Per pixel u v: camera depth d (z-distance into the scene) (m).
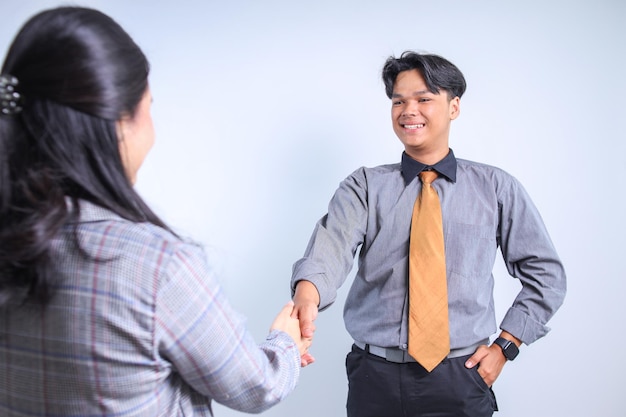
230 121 2.08
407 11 1.99
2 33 2.07
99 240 0.64
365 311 1.52
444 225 1.48
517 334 1.47
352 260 1.52
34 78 0.62
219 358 0.69
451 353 1.44
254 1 2.04
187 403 0.77
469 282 1.45
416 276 1.43
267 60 2.05
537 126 1.99
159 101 2.10
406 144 1.51
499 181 1.51
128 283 0.63
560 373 2.05
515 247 1.51
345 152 2.03
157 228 0.70
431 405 1.45
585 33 1.95
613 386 2.04
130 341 0.64
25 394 0.67
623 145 1.98
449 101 1.51
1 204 0.62
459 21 1.98
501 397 2.08
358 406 1.52
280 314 1.00
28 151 0.63
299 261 1.48
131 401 0.66
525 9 1.96
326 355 2.11
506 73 1.98
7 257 0.59
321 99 2.03
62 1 2.06
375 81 2.00
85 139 0.64
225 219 2.10
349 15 2.00
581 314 2.02
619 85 1.96
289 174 2.06
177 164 2.11
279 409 2.15
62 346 0.63
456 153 2.01
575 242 2.00
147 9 2.08
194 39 2.08
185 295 0.66
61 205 0.62
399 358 1.45
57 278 0.63
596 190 1.99
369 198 1.55
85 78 0.62
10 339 0.66
